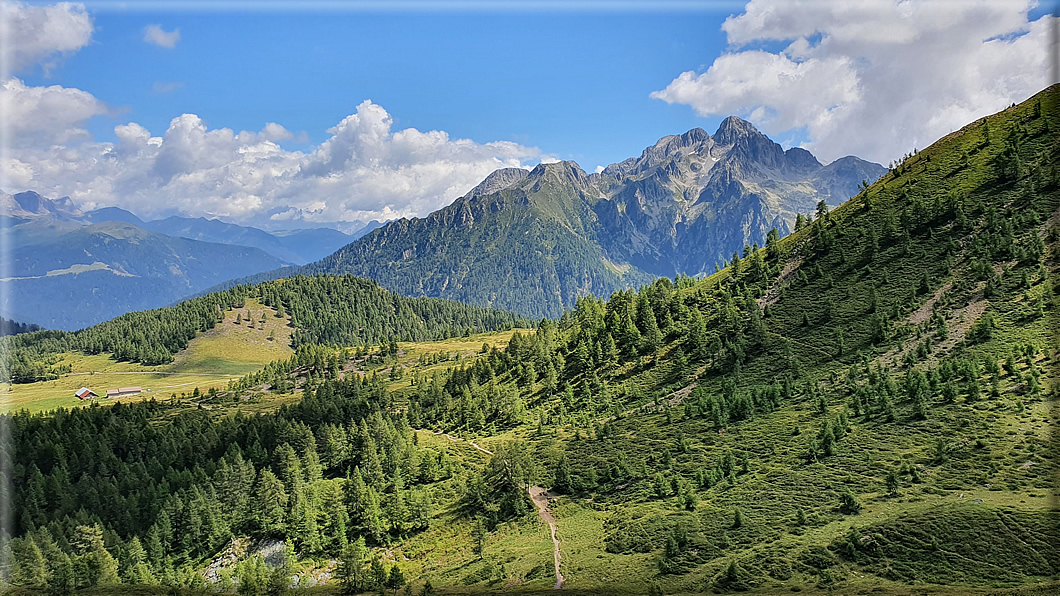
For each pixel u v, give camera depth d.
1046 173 170.75
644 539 90.38
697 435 133.00
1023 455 87.44
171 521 128.75
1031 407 99.75
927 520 70.31
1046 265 142.00
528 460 135.25
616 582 77.62
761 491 97.31
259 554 121.12
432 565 105.88
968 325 136.00
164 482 140.62
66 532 122.19
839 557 68.88
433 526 123.69
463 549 110.81
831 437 106.62
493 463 135.25
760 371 157.25
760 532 82.62
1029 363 112.88
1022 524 66.69
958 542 65.69
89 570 105.75
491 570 94.00
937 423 103.44
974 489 81.69
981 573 60.69
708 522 89.94
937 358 129.25
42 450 160.25
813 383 140.00
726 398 147.12
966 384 113.44
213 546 126.00
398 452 150.88
